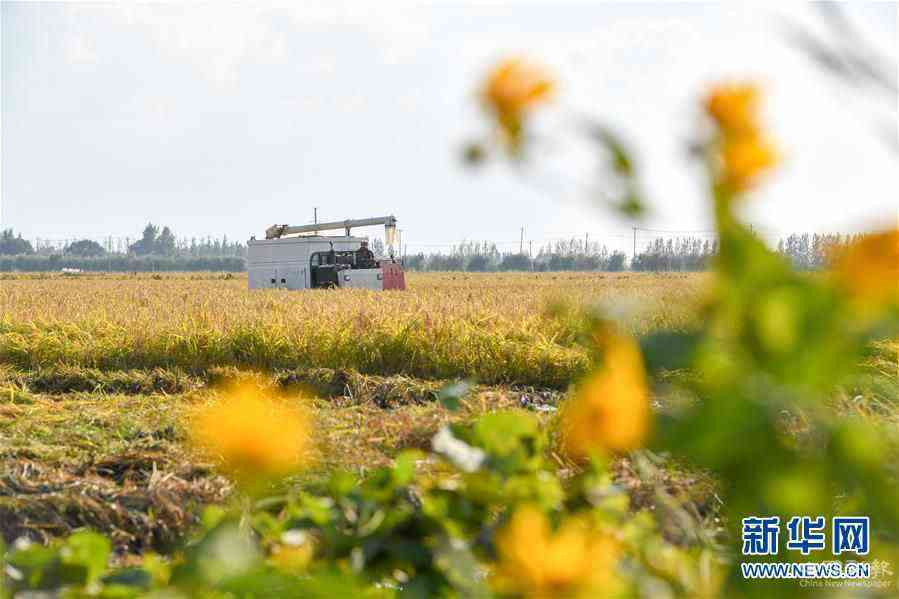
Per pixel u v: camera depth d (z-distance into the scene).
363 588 4.12
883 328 1.76
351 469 12.11
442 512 4.71
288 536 4.61
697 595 3.94
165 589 4.04
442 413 16.09
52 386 23.30
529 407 19.23
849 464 2.02
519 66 1.83
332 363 24.67
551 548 2.43
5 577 4.52
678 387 2.08
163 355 25.22
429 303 34.88
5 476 12.62
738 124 1.72
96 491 12.29
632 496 8.29
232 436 2.99
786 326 1.82
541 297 40.44
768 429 1.97
